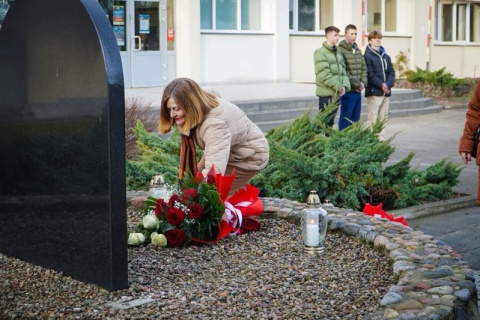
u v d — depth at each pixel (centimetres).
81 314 405
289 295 437
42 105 484
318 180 785
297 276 473
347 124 1304
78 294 442
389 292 399
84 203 454
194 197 545
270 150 791
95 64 437
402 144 1479
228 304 420
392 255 488
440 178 930
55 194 479
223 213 550
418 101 2038
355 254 522
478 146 612
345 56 1288
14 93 513
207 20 2162
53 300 433
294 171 783
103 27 437
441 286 406
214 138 556
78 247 463
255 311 409
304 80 2422
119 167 435
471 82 2644
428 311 367
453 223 839
